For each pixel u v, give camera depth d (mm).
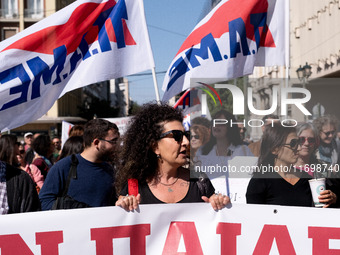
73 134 7008
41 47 4719
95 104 57562
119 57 5070
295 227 3107
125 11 5070
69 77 4906
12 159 5363
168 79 5047
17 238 3074
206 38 4898
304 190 3588
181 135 3070
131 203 3072
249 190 3625
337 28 18125
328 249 3092
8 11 50719
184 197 3143
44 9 51062
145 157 3104
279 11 4953
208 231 3113
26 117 4719
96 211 3100
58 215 3094
